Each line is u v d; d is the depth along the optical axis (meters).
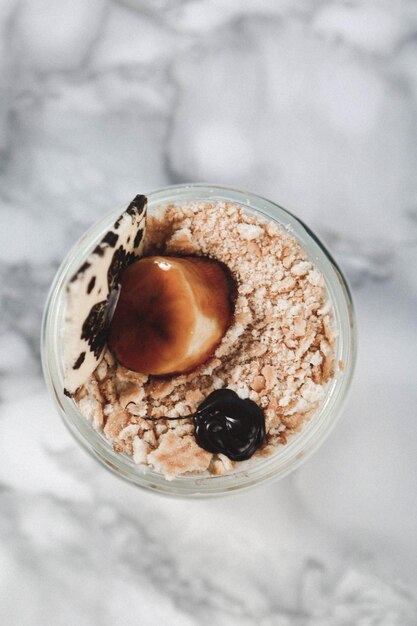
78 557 0.30
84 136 0.32
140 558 0.30
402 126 0.31
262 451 0.28
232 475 0.28
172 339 0.27
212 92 0.32
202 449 0.28
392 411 0.31
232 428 0.27
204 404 0.28
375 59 0.32
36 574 0.30
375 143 0.31
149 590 0.30
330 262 0.28
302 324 0.28
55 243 0.31
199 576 0.30
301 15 0.32
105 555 0.30
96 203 0.31
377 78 0.32
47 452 0.31
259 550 0.30
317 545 0.30
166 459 0.28
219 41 0.32
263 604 0.30
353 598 0.30
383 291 0.31
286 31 0.32
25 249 0.31
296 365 0.28
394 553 0.30
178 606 0.30
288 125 0.31
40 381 0.31
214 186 0.29
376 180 0.31
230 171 0.31
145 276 0.27
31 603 0.30
